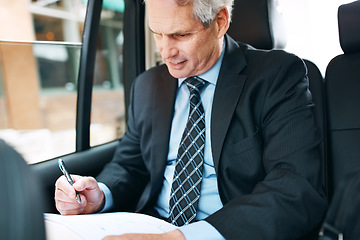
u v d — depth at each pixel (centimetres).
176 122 102
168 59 87
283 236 73
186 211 91
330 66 115
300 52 158
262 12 116
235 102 91
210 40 88
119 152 114
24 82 591
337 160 104
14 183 28
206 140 94
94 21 134
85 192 92
